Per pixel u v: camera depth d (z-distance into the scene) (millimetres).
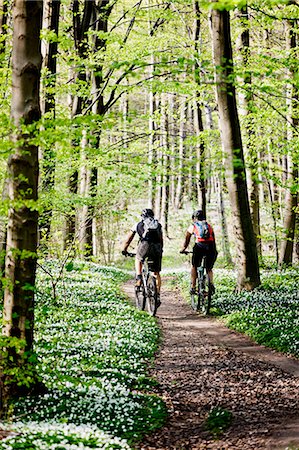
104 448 5523
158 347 11547
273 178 15875
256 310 13859
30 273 7000
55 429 5969
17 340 6672
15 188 6758
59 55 17375
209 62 7699
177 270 31531
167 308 17797
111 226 37375
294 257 27719
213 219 48469
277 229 22969
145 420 6871
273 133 19156
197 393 8273
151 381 8742
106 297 17406
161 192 46531
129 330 12305
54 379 8062
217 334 12836
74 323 12781
